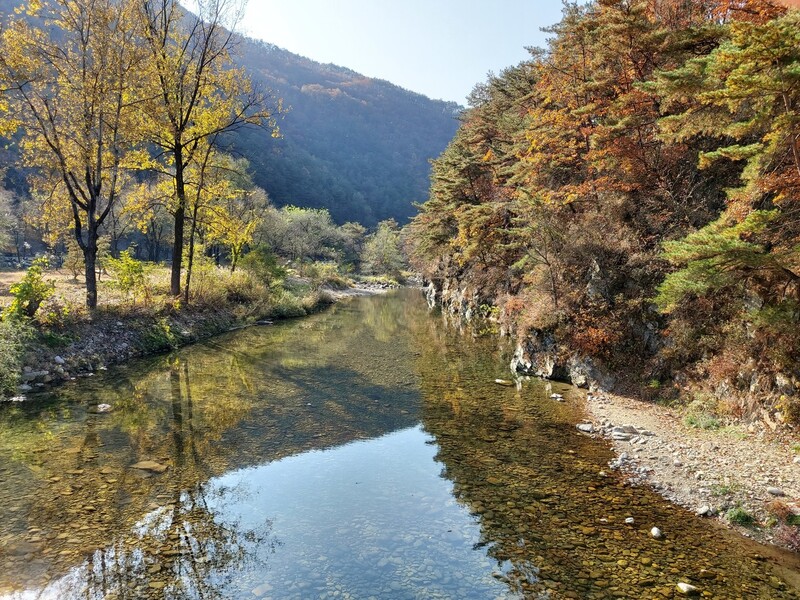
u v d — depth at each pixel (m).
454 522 7.94
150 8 22.31
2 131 17.45
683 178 18.50
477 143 36.72
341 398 15.16
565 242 19.19
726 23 14.60
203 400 14.55
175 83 22.69
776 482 8.80
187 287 25.73
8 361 14.18
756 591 6.18
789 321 9.67
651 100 17.69
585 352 16.56
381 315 38.91
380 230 100.94
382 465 10.28
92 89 18.11
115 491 8.78
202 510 8.23
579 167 24.03
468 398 15.25
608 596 6.08
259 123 25.89
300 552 7.04
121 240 70.25
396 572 6.57
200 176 26.39
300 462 10.41
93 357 17.39
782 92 8.16
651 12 19.64
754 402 11.27
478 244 28.38
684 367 14.09
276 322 31.81
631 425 12.42
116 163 20.47
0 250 47.81
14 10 17.28
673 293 10.45
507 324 26.58
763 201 12.47
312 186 128.00
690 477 9.43
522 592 6.15
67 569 6.47
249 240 33.28
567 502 8.62
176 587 6.16
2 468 9.58
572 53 22.42
